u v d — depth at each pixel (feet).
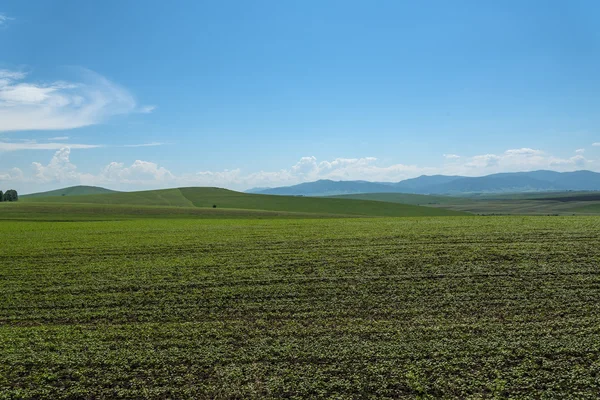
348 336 45.24
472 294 59.21
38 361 41.27
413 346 42.16
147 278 73.97
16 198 489.67
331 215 303.48
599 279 63.82
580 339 42.47
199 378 37.37
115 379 37.60
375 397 33.83
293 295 62.13
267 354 41.37
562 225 116.88
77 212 277.03
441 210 377.71
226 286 67.67
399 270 73.97
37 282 73.10
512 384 34.91
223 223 173.88
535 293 58.54
